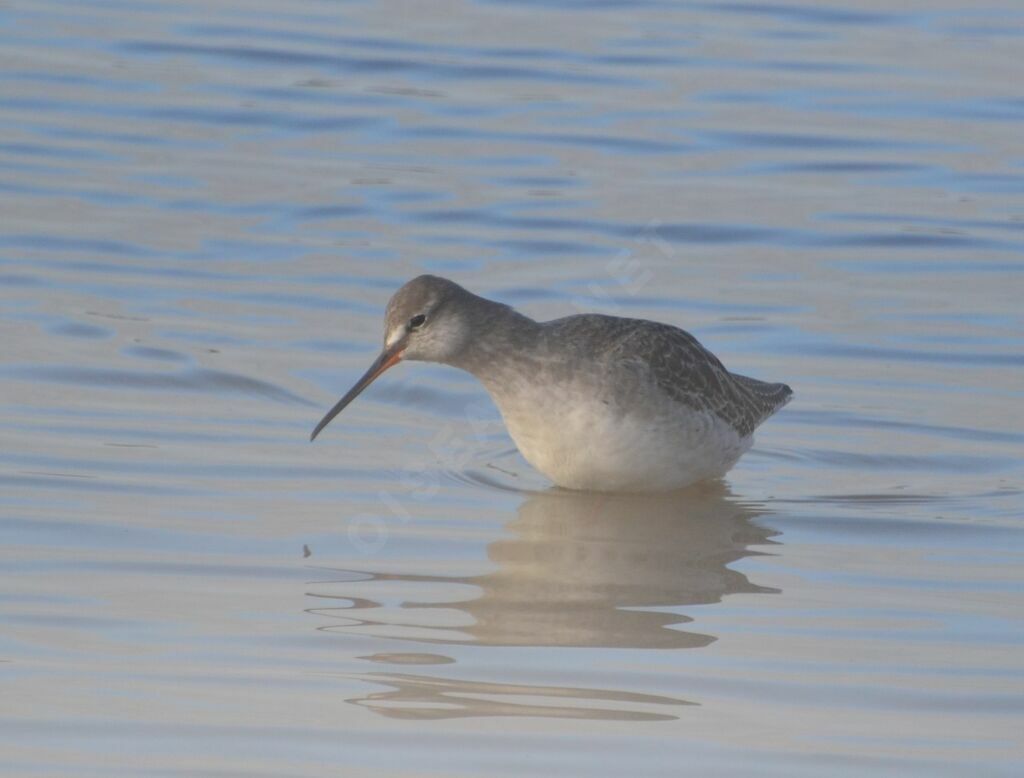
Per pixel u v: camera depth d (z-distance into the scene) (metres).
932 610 11.29
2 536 12.04
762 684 10.04
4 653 10.12
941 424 15.28
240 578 11.54
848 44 28.20
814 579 11.93
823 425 15.31
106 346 16.25
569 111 24.69
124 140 22.77
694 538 12.78
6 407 14.67
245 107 24.36
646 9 30.03
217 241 19.45
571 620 11.04
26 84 24.61
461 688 9.86
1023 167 22.89
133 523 12.43
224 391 15.45
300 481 13.59
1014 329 17.53
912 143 23.73
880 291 18.61
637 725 9.42
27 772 8.68
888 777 8.88
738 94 25.58
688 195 21.55
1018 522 13.16
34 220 19.70
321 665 10.16
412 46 27.42
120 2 29.14
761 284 18.75
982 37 28.64
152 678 9.86
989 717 9.62
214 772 8.74
